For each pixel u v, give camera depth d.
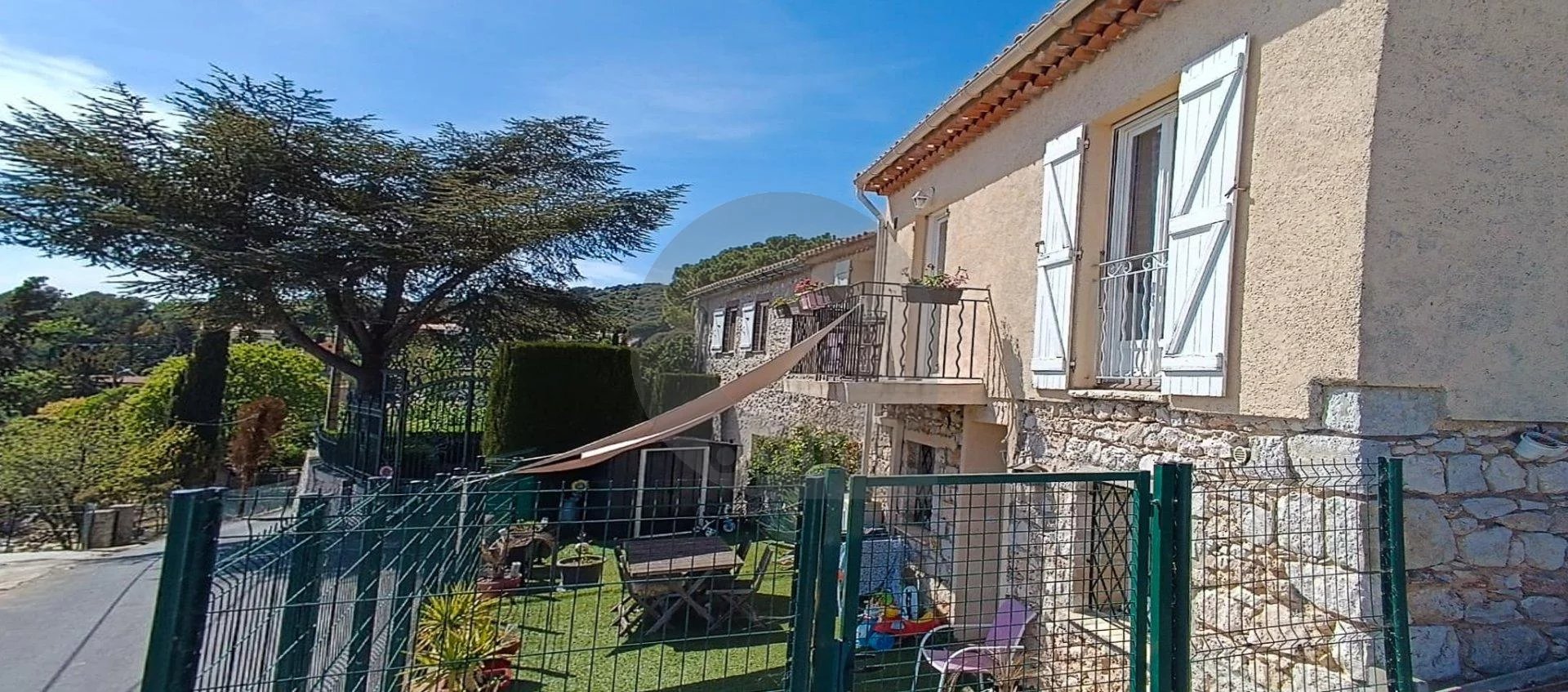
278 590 2.70
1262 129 3.94
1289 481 3.61
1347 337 3.38
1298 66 3.75
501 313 23.72
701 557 6.95
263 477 20.78
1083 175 5.41
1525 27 3.63
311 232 19.94
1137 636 3.07
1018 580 4.55
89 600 8.80
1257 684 3.83
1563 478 3.67
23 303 34.06
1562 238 3.65
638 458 10.32
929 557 6.10
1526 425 3.61
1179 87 4.62
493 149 25.11
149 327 44.22
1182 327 4.33
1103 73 5.36
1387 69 3.38
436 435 16.22
